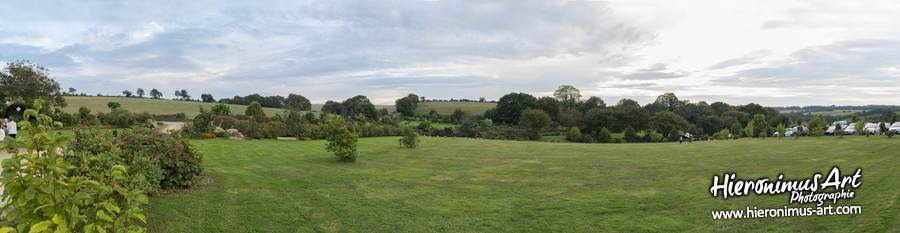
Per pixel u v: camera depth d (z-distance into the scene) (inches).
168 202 311.9
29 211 119.6
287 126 1252.5
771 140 1261.1
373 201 372.2
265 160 647.8
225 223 280.5
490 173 564.4
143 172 306.3
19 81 1316.4
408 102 3742.6
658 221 310.2
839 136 1419.8
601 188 445.4
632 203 367.9
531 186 462.6
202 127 1060.5
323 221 304.7
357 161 690.8
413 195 404.5
